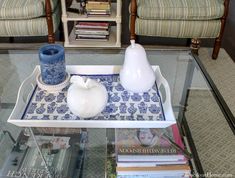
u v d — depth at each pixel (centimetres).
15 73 131
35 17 185
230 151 114
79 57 136
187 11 178
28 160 97
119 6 196
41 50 101
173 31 186
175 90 122
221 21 185
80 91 92
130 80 103
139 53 100
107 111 98
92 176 97
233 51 217
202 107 121
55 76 103
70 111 97
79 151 102
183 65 134
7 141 103
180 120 116
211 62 200
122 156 93
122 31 226
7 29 187
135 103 102
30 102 101
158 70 119
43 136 103
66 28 203
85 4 202
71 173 95
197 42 182
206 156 109
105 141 101
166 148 96
